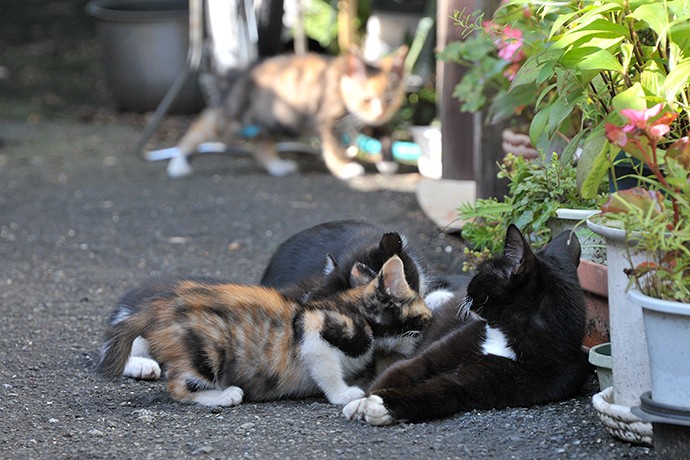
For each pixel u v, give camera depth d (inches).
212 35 648.4
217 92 617.0
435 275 316.5
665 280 182.9
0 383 267.1
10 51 946.1
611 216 193.5
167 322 247.6
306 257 312.2
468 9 422.9
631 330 201.2
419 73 704.4
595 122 246.7
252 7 655.8
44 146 703.7
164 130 753.6
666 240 182.4
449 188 472.4
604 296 247.8
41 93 858.1
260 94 603.5
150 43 781.9
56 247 449.7
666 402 184.2
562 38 219.1
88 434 226.1
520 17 314.7
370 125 609.3
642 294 185.6
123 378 272.4
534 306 230.4
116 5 819.4
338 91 592.7
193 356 245.8
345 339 253.8
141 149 658.2
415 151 633.6
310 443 216.2
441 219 433.1
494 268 231.6
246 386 253.8
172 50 784.3
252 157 670.5
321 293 275.0
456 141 473.7
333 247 309.3
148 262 421.4
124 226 487.5
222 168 635.5
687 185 184.9
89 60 932.6
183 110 799.7
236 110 608.1
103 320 334.0
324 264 293.3
